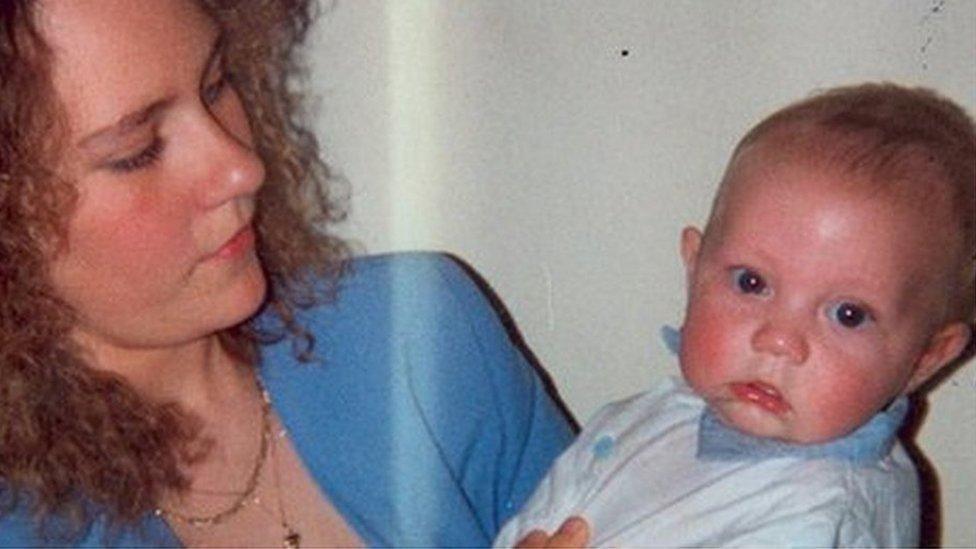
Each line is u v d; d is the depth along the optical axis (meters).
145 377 1.13
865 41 1.29
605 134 1.38
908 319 1.08
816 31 1.30
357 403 1.21
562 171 1.41
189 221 1.00
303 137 1.40
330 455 1.18
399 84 1.41
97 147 0.95
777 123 1.12
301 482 1.18
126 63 0.94
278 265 1.23
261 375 1.20
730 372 1.10
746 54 1.32
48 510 1.06
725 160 1.36
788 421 1.09
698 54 1.33
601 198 1.41
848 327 1.07
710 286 1.12
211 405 1.17
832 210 1.06
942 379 1.36
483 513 1.27
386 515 1.18
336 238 1.37
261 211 1.22
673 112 1.36
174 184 0.99
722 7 1.31
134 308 1.04
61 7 0.93
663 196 1.39
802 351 1.07
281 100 1.32
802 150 1.08
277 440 1.19
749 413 1.10
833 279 1.06
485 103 1.40
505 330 1.36
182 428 1.14
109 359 1.11
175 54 0.96
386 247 1.46
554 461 1.28
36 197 0.97
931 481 1.40
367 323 1.24
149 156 0.98
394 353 1.23
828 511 1.07
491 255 1.45
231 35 1.19
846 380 1.07
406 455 1.20
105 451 1.08
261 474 1.17
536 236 1.44
